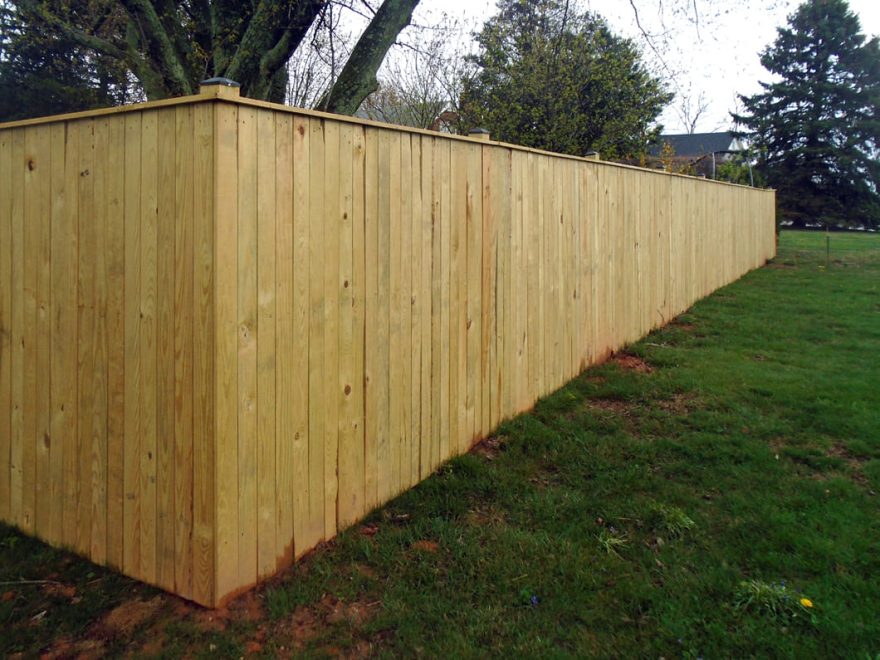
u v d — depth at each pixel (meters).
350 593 3.11
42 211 3.53
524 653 2.72
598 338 6.54
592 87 13.17
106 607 3.04
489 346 4.86
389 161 3.82
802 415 5.18
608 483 4.20
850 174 31.00
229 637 2.80
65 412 3.50
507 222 5.01
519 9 13.51
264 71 6.98
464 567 3.32
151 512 3.14
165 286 3.00
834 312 8.67
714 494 4.04
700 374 6.16
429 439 4.29
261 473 3.11
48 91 11.98
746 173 22.12
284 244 3.16
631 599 3.05
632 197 7.18
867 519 3.66
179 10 8.86
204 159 2.82
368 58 6.86
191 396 2.94
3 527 3.83
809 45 31.83
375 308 3.77
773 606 2.92
